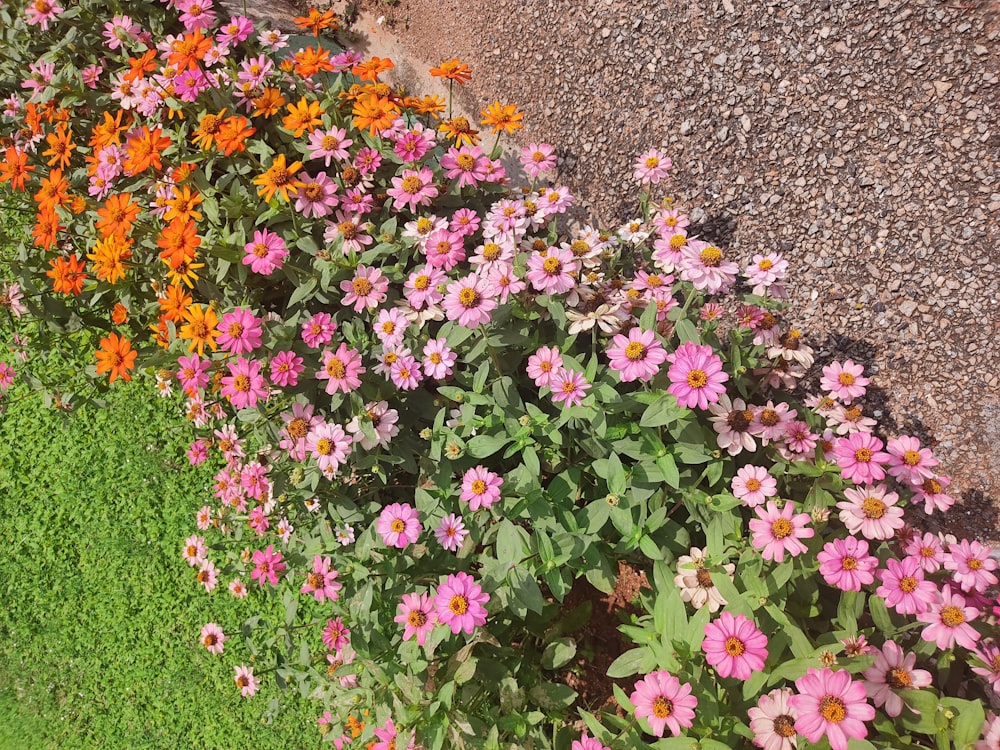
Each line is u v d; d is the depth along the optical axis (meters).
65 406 3.74
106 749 3.97
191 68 3.21
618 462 2.50
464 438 2.85
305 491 2.82
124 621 4.19
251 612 4.04
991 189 3.25
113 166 3.24
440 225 3.04
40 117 3.54
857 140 3.49
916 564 2.19
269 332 2.86
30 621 4.26
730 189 3.70
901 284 3.36
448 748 2.45
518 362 3.00
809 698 1.87
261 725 3.82
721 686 2.20
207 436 4.14
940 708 1.97
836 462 2.48
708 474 2.64
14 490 4.47
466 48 4.46
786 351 2.88
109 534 4.34
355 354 2.70
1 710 4.13
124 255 3.05
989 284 3.23
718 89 3.76
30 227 4.24
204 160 3.26
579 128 4.10
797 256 3.54
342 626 2.90
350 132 3.41
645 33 3.94
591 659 3.10
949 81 3.34
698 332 2.81
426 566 2.79
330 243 3.13
